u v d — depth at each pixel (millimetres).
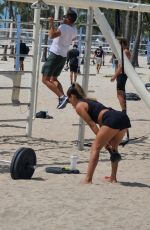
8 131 25969
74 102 16312
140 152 23016
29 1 21453
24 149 16625
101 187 16062
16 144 22875
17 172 16422
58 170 17766
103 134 16000
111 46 22672
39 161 19703
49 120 30094
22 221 12219
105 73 73812
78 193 15117
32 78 24094
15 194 14625
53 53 21969
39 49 27500
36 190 15219
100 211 13383
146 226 12352
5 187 15406
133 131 28531
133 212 13477
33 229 11648
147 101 22234
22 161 16500
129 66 22438
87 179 16500
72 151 22234
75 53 46625
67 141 24469
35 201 14000
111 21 91438
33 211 13055
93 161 16422
